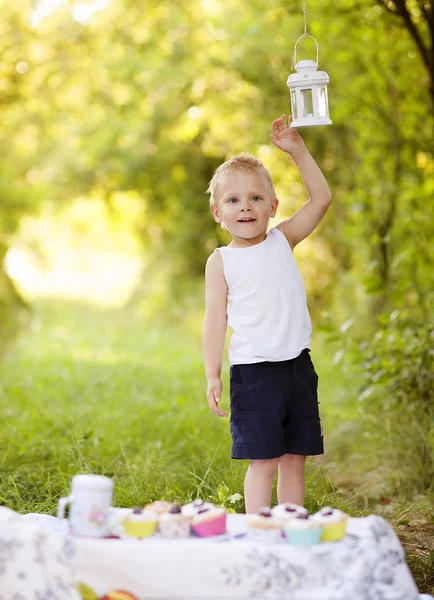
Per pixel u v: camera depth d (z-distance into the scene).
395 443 7.06
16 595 3.08
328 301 14.50
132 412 9.13
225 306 4.51
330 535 3.25
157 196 19.52
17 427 7.91
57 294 29.67
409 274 8.48
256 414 4.28
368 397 8.46
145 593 3.13
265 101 13.02
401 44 9.23
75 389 10.69
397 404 7.50
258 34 11.53
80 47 15.21
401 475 6.57
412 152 9.41
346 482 6.72
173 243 19.92
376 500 6.28
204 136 17.62
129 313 21.86
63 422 8.41
